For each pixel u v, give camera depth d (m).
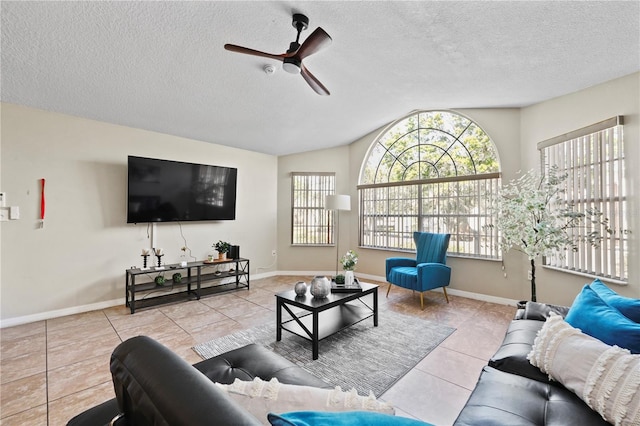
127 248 3.75
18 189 3.05
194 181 4.25
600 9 1.79
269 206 5.43
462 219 4.23
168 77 2.73
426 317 3.26
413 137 4.88
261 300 3.90
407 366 2.20
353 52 2.52
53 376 2.08
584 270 2.93
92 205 3.50
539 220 2.90
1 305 2.96
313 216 5.56
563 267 3.18
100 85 2.78
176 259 4.20
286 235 5.54
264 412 0.89
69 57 2.32
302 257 5.53
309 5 1.91
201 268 4.42
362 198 5.41
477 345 2.56
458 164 4.45
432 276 3.60
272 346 2.54
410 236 4.79
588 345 1.21
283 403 0.90
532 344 1.57
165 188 3.93
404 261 4.16
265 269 5.35
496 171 3.98
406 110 4.29
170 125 3.83
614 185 2.66
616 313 1.33
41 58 2.31
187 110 3.45
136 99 3.10
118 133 3.70
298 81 3.00
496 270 3.83
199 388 0.65
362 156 5.33
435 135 4.67
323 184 5.57
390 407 0.89
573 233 3.04
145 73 2.64
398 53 2.52
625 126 2.59
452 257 4.21
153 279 3.96
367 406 0.88
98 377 2.07
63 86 2.75
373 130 5.10
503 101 3.57
